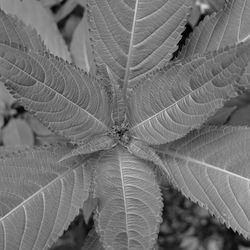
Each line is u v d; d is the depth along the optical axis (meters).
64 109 0.54
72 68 0.53
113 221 0.55
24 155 0.56
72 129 0.55
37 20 0.68
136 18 0.58
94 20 0.58
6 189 0.55
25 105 0.52
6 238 0.54
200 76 0.50
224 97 0.50
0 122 0.76
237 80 0.49
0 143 0.80
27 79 0.51
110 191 0.56
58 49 0.69
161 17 0.58
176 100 0.53
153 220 0.55
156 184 0.56
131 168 0.56
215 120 0.67
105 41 0.58
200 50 0.59
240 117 0.74
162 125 0.55
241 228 0.56
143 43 0.59
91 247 0.63
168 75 0.53
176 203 1.03
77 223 0.86
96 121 0.56
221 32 0.59
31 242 0.55
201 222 1.04
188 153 0.58
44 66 0.51
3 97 0.74
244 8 0.58
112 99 0.57
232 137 0.57
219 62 0.49
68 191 0.56
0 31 0.58
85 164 0.57
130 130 0.57
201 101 0.51
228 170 0.56
